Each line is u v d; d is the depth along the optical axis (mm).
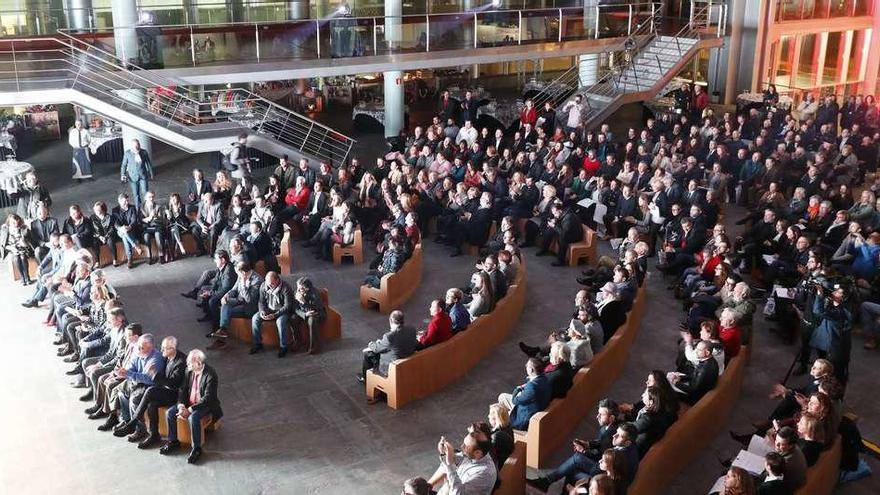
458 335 11766
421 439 10352
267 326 12641
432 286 15500
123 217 16234
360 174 19766
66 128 26266
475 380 11812
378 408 11070
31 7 23969
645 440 8820
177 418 9953
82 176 21203
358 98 30484
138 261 16375
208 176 22156
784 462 7645
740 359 11031
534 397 9680
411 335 11062
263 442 10273
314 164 21094
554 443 9930
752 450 8859
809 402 8641
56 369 12039
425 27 23219
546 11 25188
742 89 29609
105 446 10141
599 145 21219
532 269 16391
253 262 15055
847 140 21516
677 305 14594
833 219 15883
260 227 15328
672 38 27500
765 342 13117
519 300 13898
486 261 13250
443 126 24422
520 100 28188
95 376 10750
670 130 23469
